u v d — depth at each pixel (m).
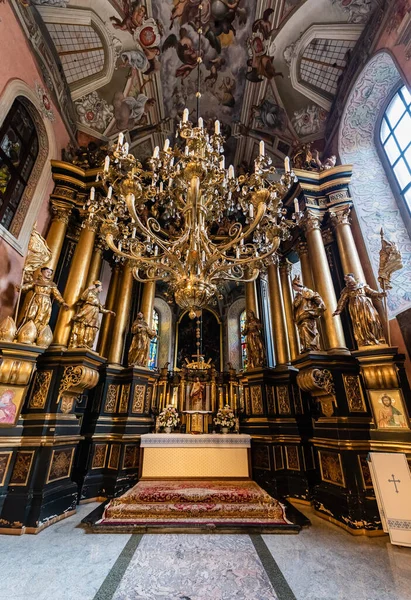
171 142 8.65
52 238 5.74
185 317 12.15
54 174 6.07
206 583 2.50
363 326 4.51
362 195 6.05
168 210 4.23
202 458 5.24
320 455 4.58
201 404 7.20
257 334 7.11
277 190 3.46
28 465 3.96
